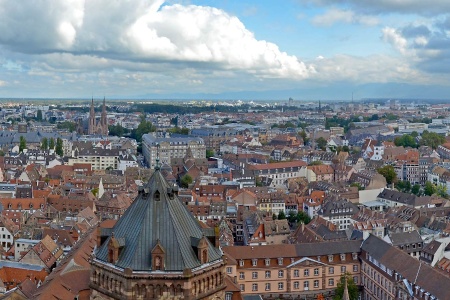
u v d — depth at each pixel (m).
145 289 65.56
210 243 71.88
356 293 196.50
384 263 192.25
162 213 69.75
